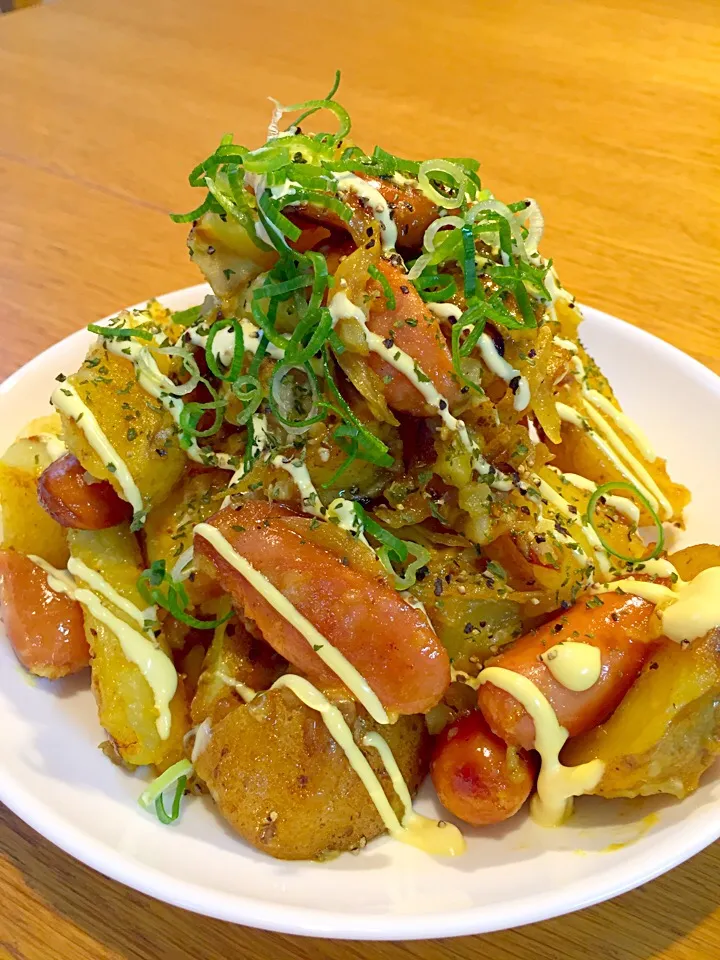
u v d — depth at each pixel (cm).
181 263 39
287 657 19
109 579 22
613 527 23
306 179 20
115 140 48
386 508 21
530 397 21
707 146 45
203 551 20
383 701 19
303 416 21
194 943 18
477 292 21
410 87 51
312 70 53
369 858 18
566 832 19
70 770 20
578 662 18
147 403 21
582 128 47
